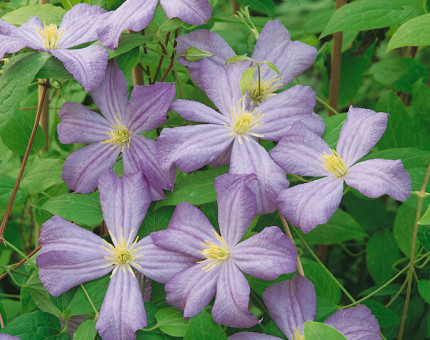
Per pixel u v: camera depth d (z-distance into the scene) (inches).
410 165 31.9
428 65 46.2
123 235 29.7
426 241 31.5
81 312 29.2
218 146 29.9
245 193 28.8
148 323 29.5
